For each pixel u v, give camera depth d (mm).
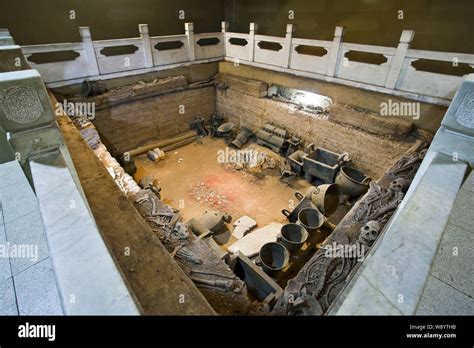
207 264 3000
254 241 5203
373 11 7676
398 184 4105
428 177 2127
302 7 8969
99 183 3260
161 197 6594
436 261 2516
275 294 3203
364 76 6371
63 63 6566
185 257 3051
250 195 6688
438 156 2410
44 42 7559
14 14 6895
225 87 8898
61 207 1838
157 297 2182
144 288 2246
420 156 4762
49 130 2473
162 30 9539
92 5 7898
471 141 2273
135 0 8562
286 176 7207
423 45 7223
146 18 9023
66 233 1639
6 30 4836
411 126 5566
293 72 7695
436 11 6738
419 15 7016
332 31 8648
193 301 2158
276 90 8180
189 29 8258
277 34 9945
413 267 1423
